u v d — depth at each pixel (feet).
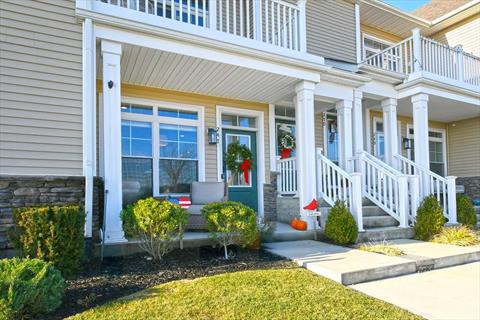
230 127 25.99
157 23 16.81
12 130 13.78
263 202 26.13
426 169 25.71
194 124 24.32
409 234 20.80
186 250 16.08
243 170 25.66
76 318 8.63
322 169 22.90
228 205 14.92
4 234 13.05
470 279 13.08
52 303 8.95
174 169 23.44
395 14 34.22
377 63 32.37
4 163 13.55
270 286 11.19
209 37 18.06
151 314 8.91
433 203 20.74
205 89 23.44
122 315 8.82
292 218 24.40
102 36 15.52
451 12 35.76
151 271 12.73
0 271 8.73
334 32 31.09
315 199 21.33
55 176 14.10
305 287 11.24
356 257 14.92
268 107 27.30
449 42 38.60
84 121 14.89
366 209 22.49
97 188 15.34
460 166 38.83
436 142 39.83
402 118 36.50
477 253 16.44
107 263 13.62
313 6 30.14
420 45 27.91
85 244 13.83
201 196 21.57
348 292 11.03
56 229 11.18
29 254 10.84
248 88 23.26
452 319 9.17
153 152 22.67
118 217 15.08
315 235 19.92
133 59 18.07
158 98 23.06
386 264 13.53
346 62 30.86
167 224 13.26
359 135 25.89
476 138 37.37
